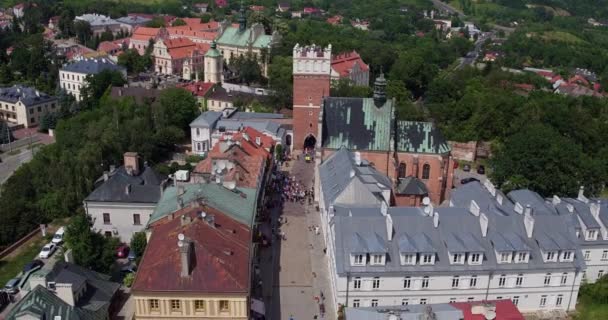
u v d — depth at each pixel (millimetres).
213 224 79625
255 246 100500
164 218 87750
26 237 117812
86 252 91875
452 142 176500
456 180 154375
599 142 174875
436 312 73562
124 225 111812
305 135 158750
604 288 94375
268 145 142500
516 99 195875
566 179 129000
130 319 87250
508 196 115750
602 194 148500
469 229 90312
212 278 70312
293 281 98250
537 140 131875
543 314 90750
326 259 105188
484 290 88500
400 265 86500
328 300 93062
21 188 128875
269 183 134875
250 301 79562
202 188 92312
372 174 115125
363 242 86875
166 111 175250
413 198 123938
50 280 81250
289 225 118438
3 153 186250
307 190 136875
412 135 130125
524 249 87375
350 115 130000
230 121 171375
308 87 153625
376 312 73125
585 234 98875
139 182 119188
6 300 94938
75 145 154500
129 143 153125
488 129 177375
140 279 70500
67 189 126812
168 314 70875
